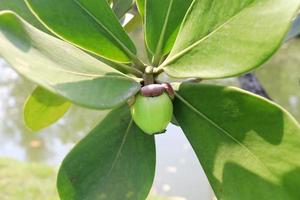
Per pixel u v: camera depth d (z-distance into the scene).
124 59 0.60
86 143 0.62
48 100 0.74
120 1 0.70
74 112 3.86
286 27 0.47
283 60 4.89
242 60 0.50
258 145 0.56
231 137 0.57
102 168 0.62
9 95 4.66
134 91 0.51
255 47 0.49
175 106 0.59
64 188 0.61
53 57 0.49
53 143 3.85
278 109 0.54
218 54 0.52
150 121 0.57
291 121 0.53
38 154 3.74
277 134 0.54
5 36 0.46
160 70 0.57
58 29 0.58
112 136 0.63
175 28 0.61
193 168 3.13
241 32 0.50
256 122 0.55
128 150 0.63
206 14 0.53
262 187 0.56
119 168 0.62
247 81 0.95
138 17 0.79
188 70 0.54
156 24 0.61
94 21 0.59
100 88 0.49
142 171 0.62
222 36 0.52
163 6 0.61
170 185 3.06
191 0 0.60
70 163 0.61
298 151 0.54
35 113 0.76
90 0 0.59
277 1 0.48
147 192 0.62
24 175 3.20
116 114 0.63
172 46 0.61
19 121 4.22
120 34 0.60
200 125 0.58
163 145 3.19
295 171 0.55
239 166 0.57
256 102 0.54
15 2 0.65
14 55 0.45
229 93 0.56
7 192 3.02
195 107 0.58
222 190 0.57
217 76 0.51
